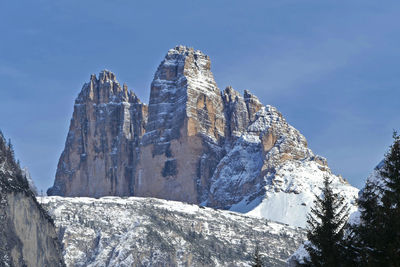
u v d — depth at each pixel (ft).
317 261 422.41
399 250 364.79
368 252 377.71
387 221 378.94
